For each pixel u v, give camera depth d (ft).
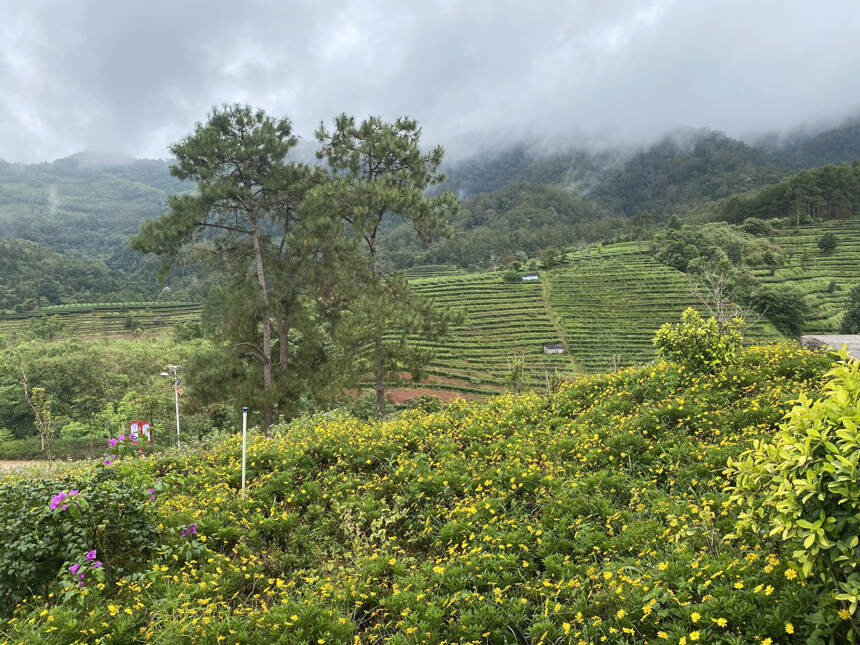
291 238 64.85
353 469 26.18
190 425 105.91
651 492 19.98
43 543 15.37
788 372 30.96
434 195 69.21
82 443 114.73
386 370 68.54
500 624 13.75
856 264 247.29
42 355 154.81
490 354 199.31
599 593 13.66
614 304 236.43
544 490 21.03
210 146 63.41
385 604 15.10
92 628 13.34
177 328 222.07
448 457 25.68
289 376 67.77
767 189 364.79
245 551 18.79
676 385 31.07
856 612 9.73
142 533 17.97
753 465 12.45
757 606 11.68
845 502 9.72
